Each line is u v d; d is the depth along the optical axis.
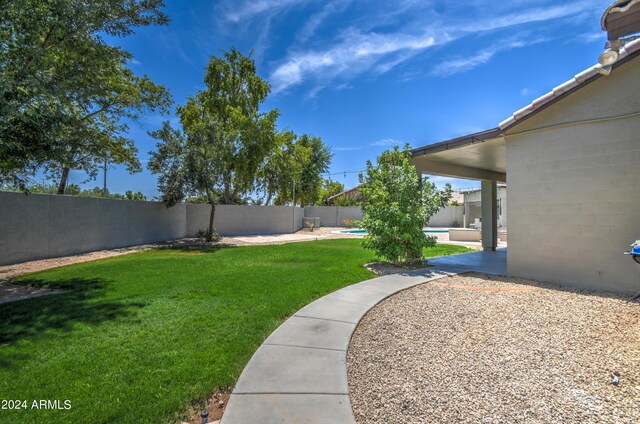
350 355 3.47
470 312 4.85
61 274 7.61
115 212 13.80
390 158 10.09
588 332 3.99
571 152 6.30
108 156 14.16
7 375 2.93
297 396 2.61
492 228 12.74
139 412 2.42
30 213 9.94
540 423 2.33
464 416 2.41
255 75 23.00
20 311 4.75
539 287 6.30
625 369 3.08
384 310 5.00
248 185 23.75
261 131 20.88
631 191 5.62
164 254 11.62
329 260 9.91
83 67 7.55
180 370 3.02
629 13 3.51
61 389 2.71
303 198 33.28
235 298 5.46
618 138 5.73
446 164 11.10
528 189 6.98
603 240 5.94
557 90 6.16
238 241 17.19
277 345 3.62
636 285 5.57
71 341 3.68
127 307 4.95
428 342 3.80
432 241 8.89
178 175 14.90
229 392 2.78
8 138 5.77
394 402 2.60
